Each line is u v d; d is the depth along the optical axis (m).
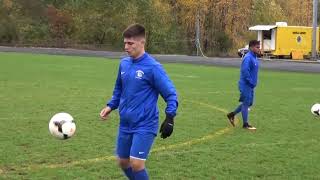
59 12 67.00
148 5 65.31
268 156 8.52
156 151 8.70
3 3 65.25
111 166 7.56
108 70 28.89
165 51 63.72
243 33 64.31
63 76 24.58
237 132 10.81
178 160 8.08
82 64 33.69
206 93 18.80
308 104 16.14
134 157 5.34
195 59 44.66
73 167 7.48
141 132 5.37
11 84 20.20
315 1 47.56
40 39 64.31
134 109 5.41
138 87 5.40
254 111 14.34
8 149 8.57
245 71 11.11
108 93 17.83
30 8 66.88
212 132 10.73
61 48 59.62
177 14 65.69
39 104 14.63
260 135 10.54
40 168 7.38
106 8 66.69
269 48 50.38
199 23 63.22
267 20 70.50
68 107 14.15
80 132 10.32
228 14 63.38
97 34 66.00
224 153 8.68
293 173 7.45
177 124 11.67
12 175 6.98
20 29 63.75
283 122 12.38
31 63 33.03
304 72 31.81
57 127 6.16
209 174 7.28
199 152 8.70
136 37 5.36
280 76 28.27
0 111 13.11
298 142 9.84
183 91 19.36
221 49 63.50
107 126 11.13
